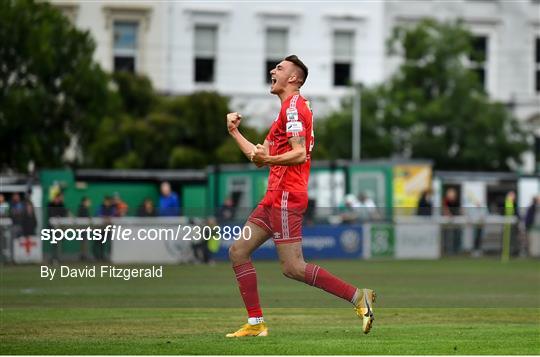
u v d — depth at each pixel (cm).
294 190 3869
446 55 16350
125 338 3953
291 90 3938
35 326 4459
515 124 16588
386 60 18850
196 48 18088
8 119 12662
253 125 17975
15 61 12862
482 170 16475
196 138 14762
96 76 13425
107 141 14012
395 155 16312
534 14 19500
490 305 5875
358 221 11550
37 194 11875
